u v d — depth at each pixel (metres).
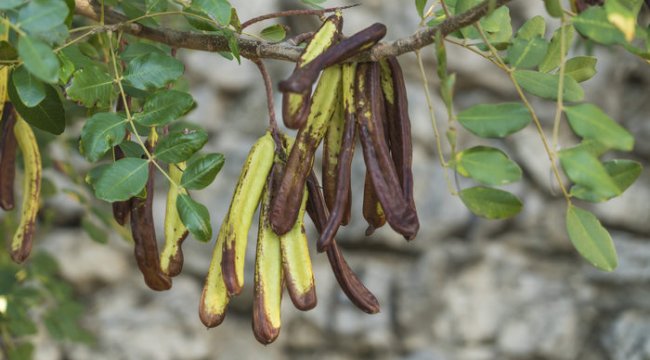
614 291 4.08
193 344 4.05
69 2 1.43
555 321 4.07
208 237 1.43
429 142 4.13
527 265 4.14
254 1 4.07
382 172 1.36
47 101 1.49
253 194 1.39
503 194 1.32
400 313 4.07
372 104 1.36
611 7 1.26
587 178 1.28
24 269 2.32
